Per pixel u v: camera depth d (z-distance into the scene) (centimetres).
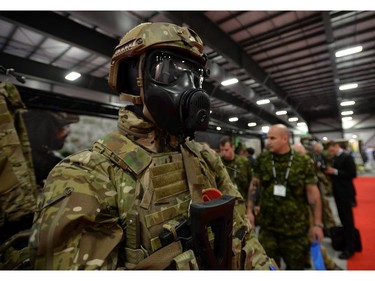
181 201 57
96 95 448
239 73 522
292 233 157
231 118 662
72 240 40
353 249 229
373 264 213
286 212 159
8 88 103
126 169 52
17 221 91
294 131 977
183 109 54
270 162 171
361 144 672
